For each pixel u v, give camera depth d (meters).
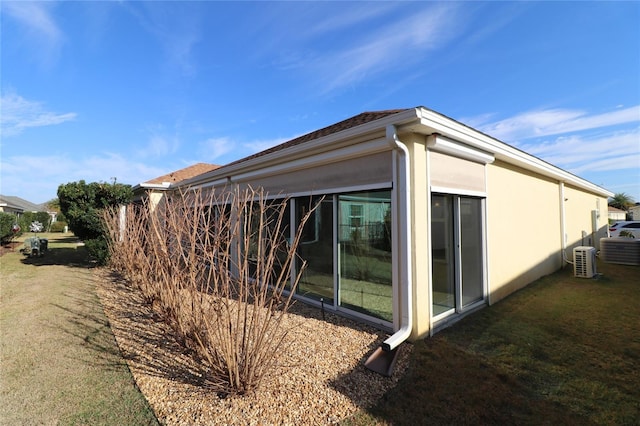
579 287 7.44
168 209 4.68
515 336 4.53
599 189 14.45
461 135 4.74
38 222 32.62
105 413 2.75
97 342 4.29
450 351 4.04
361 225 5.02
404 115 3.93
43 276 8.85
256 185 7.69
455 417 2.77
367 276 4.90
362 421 2.67
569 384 3.33
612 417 2.80
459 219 5.30
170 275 4.38
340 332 4.52
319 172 5.79
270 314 3.13
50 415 2.74
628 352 4.05
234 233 3.54
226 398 2.91
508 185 6.88
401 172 4.30
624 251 10.91
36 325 4.96
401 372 3.51
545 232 8.83
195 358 3.59
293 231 6.41
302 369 3.45
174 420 2.61
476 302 5.73
